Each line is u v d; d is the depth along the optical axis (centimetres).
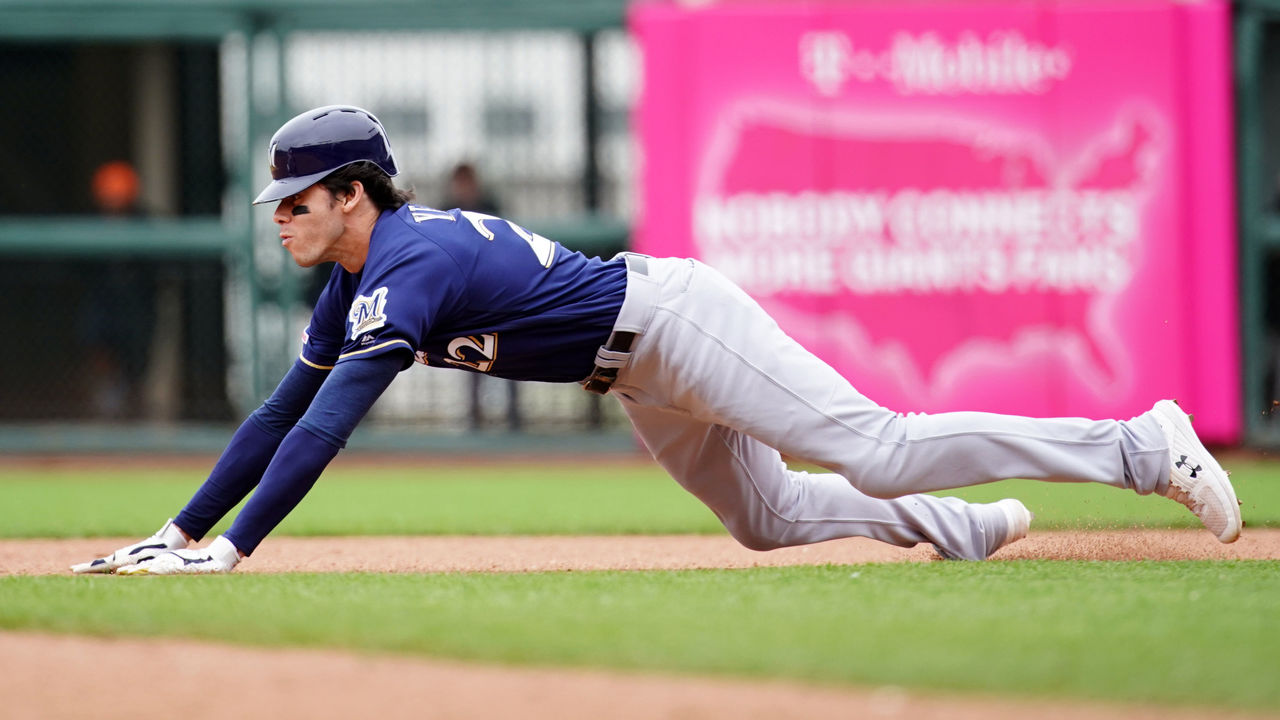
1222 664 714
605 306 1094
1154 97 3212
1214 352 3219
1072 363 3219
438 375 3425
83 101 3453
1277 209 3378
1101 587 990
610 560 1424
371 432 3397
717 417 1116
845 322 3234
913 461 1105
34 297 3400
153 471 3189
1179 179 3216
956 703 653
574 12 3359
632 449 3409
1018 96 3216
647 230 3269
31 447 3372
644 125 3269
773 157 3244
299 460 1078
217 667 757
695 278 1110
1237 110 3262
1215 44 3216
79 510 2162
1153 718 627
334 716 660
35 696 704
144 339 3394
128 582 1055
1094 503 1878
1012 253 3222
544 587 1020
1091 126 3212
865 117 3228
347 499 2434
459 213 1120
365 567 1352
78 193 3456
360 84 3475
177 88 3434
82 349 3400
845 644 768
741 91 3244
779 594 962
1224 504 1149
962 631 803
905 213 3222
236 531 1108
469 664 751
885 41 3225
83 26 3338
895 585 1010
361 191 1094
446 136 3481
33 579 1088
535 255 1104
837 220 3234
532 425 3441
